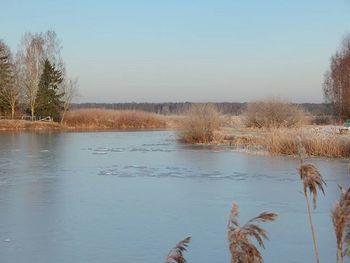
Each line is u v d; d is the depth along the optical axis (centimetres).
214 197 1692
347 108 6159
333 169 2327
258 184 1955
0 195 1727
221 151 3319
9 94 6481
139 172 2339
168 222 1338
